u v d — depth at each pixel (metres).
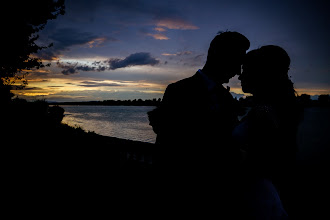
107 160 6.20
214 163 1.44
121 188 4.22
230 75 1.64
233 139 1.68
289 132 1.59
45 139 9.33
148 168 5.22
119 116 100.50
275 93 1.70
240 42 1.51
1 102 12.99
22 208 3.42
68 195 3.97
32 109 15.95
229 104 1.63
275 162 1.54
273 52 1.74
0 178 4.48
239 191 1.56
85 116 94.81
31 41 13.12
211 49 1.55
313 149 21.47
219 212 1.45
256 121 1.60
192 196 1.42
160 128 1.47
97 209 3.44
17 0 11.53
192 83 1.48
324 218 4.65
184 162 1.42
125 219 3.13
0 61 12.30
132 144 8.23
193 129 1.42
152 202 1.51
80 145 8.41
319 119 81.44
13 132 9.62
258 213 1.57
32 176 4.78
